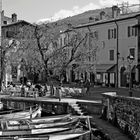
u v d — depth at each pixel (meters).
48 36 37.03
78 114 25.44
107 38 50.75
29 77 49.12
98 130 19.08
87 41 43.47
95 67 50.09
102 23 50.94
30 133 18.42
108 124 20.89
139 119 15.35
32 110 27.33
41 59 37.31
